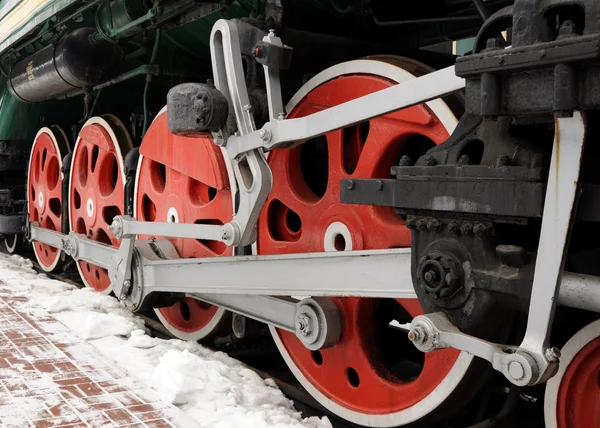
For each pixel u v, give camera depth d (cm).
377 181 214
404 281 227
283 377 384
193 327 411
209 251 377
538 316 172
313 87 300
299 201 307
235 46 294
